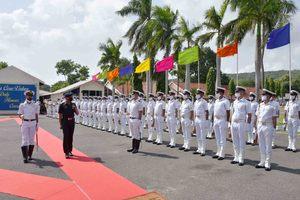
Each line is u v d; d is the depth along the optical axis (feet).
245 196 23.97
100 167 33.50
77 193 25.29
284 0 81.66
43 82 148.66
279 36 54.19
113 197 24.31
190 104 42.78
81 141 52.31
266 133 31.99
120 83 156.56
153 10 108.88
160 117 48.78
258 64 80.89
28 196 24.76
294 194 24.29
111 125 67.05
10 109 141.79
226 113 36.86
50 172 31.63
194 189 25.81
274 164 34.42
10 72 141.90
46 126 80.07
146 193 25.05
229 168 32.60
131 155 39.78
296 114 42.68
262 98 33.09
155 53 108.78
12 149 45.19
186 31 105.81
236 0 80.43
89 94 175.11
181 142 50.42
